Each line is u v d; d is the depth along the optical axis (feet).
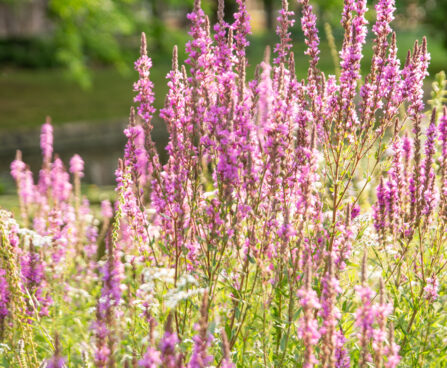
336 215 15.21
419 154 14.06
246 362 13.57
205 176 15.24
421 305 13.75
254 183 13.01
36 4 134.51
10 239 14.88
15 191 40.22
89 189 39.17
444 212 14.01
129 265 14.62
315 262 13.25
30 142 61.98
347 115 14.64
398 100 14.60
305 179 13.08
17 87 98.22
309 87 14.92
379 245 14.74
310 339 9.89
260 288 13.50
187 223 14.10
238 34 13.37
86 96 87.56
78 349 14.96
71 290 17.10
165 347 9.32
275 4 186.50
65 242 17.40
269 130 12.83
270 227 12.89
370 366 11.34
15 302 13.50
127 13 85.25
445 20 107.65
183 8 138.21
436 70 104.37
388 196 14.60
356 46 14.37
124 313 14.69
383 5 14.40
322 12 99.04
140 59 13.82
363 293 9.95
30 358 13.07
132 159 14.19
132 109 14.05
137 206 14.65
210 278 13.15
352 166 14.83
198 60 13.43
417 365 13.58
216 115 12.98
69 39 77.30
